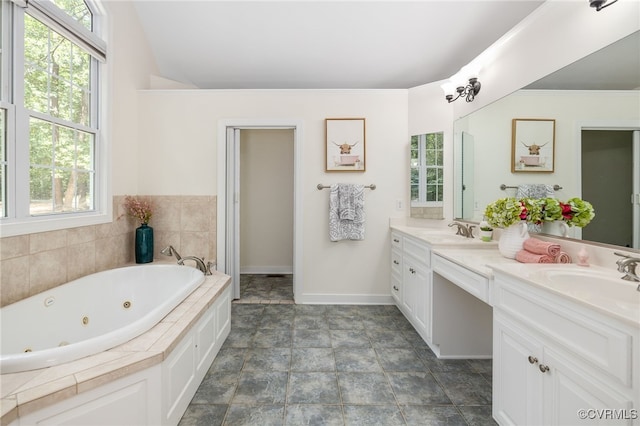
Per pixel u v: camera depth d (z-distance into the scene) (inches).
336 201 115.0
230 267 120.6
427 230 105.2
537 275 45.1
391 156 117.6
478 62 89.2
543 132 66.3
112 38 95.0
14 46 63.8
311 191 118.0
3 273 60.7
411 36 108.3
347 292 119.6
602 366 31.9
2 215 62.9
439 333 78.4
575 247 57.2
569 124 59.8
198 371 64.9
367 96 117.0
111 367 41.9
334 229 114.7
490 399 62.4
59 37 77.0
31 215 69.3
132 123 109.7
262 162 170.6
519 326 46.3
